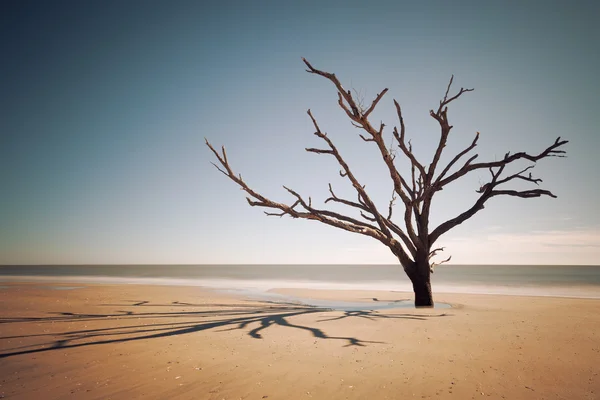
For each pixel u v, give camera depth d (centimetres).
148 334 855
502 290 2594
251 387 504
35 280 3803
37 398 473
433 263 1509
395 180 1366
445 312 1203
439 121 1275
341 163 1355
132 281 3734
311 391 488
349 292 2242
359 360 625
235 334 848
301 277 5206
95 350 708
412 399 459
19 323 1020
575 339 775
